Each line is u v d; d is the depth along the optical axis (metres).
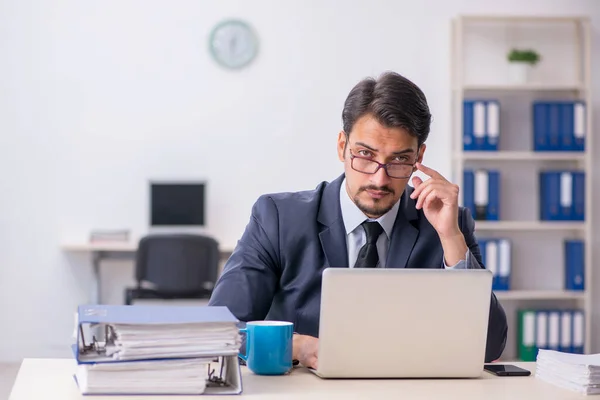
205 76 5.64
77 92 5.57
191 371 1.57
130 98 5.61
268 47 5.66
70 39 5.55
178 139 5.64
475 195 5.48
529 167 5.80
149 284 5.62
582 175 5.53
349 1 5.69
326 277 1.71
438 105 5.74
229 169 5.66
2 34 5.50
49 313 5.57
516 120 5.79
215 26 5.64
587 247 5.54
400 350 1.76
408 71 5.72
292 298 2.14
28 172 5.54
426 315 1.76
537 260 5.83
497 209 5.50
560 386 1.74
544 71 5.82
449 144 5.75
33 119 5.54
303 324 2.11
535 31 5.80
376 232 2.13
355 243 2.14
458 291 1.76
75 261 5.58
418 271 1.74
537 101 5.69
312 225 2.16
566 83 5.82
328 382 1.73
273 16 5.66
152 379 1.55
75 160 5.57
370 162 2.02
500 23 5.78
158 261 5.03
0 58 5.50
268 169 5.68
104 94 5.59
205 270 5.07
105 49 5.58
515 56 5.61
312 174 5.70
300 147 5.69
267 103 5.67
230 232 5.67
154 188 5.50
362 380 1.76
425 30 5.73
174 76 5.62
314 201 2.20
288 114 5.68
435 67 5.73
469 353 1.79
